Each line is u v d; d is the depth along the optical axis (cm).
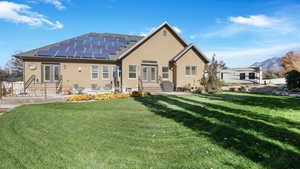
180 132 484
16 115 688
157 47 1838
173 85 1838
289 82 1916
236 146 382
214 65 1650
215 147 380
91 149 379
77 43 1809
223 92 1688
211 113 698
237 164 308
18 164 320
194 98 1186
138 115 690
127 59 1703
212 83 1641
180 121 593
